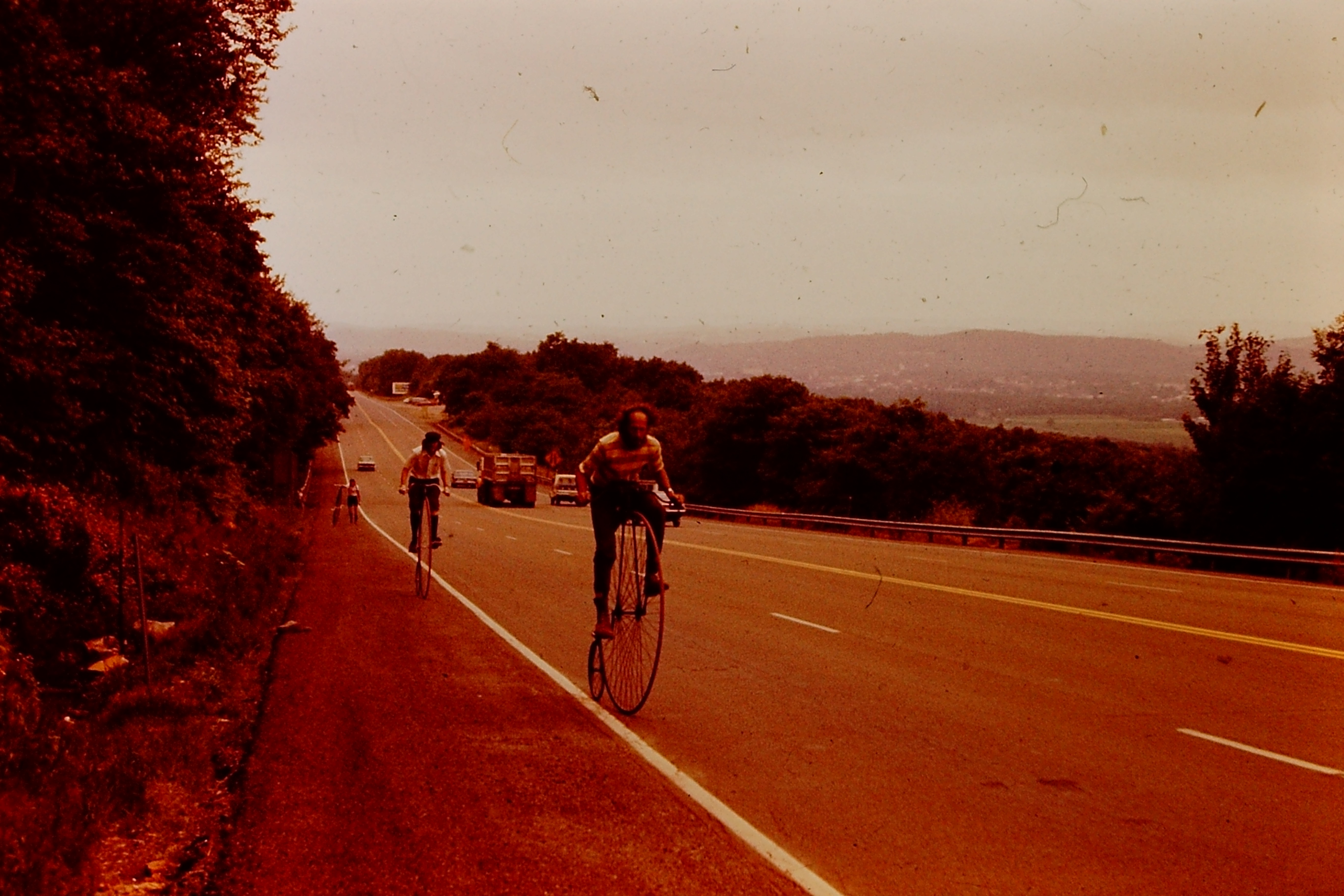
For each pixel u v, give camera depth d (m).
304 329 56.97
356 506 47.41
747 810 6.22
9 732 6.96
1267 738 8.05
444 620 14.54
